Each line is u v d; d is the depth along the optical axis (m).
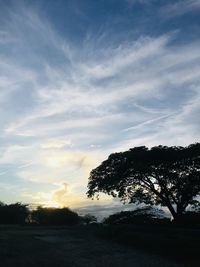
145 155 43.50
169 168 42.44
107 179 44.75
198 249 23.22
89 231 33.69
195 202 42.75
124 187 44.72
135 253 24.72
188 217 37.56
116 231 30.50
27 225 40.53
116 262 21.91
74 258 22.38
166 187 43.16
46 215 43.78
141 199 44.34
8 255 21.47
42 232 33.03
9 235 29.19
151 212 39.94
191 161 42.38
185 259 22.78
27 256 21.62
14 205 45.03
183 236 26.95
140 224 37.66
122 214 40.09
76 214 45.22
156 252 24.84
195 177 42.09
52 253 23.19
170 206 43.28
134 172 43.41
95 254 24.03
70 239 29.59
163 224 36.97
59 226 38.56
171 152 43.38
